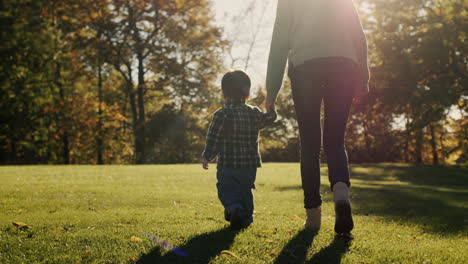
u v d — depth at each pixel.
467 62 18.11
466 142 23.03
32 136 26.91
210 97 29.05
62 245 2.34
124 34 25.47
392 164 16.66
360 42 2.70
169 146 29.25
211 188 6.25
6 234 2.63
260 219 3.46
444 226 3.38
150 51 25.88
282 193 5.74
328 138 2.63
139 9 25.00
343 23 2.63
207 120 30.78
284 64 2.83
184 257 2.12
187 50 27.52
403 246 2.44
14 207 3.96
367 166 15.32
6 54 23.39
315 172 2.75
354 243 2.43
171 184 6.81
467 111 19.19
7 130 24.58
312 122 2.63
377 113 22.88
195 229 2.87
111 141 30.23
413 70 18.47
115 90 34.50
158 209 4.05
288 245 2.37
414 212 4.27
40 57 25.12
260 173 10.15
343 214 2.42
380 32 19.27
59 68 26.55
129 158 32.81
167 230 2.81
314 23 2.61
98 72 29.28
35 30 24.09
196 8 26.44
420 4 19.09
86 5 24.19
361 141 30.09
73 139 28.91
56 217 3.36
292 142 35.34
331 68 2.54
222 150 3.04
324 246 2.36
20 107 25.00
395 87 19.17
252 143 3.12
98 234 2.61
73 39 24.88
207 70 28.23
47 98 26.33
